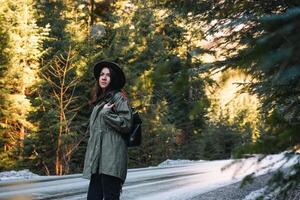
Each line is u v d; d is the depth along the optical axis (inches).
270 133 90.2
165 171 736.3
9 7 1116.5
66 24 1254.3
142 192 445.7
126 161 207.2
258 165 78.7
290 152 81.4
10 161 1098.7
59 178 603.8
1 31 1077.8
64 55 1214.9
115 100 207.3
